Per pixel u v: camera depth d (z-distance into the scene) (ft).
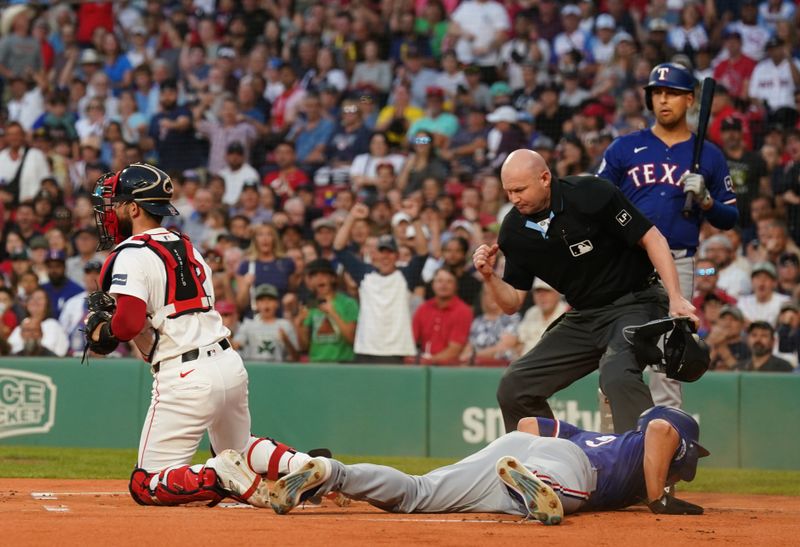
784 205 140.05
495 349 126.82
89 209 165.07
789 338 120.98
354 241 140.26
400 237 139.44
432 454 121.49
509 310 72.54
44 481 87.40
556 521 54.90
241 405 63.98
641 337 64.75
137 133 185.88
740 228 139.44
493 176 150.10
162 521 53.78
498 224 144.05
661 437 60.70
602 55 178.70
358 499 58.34
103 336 62.13
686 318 63.93
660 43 166.91
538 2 186.19
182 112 180.04
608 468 60.85
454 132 166.30
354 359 129.80
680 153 78.33
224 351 63.31
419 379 122.21
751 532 54.03
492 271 71.00
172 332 61.77
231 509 62.13
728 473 109.19
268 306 130.31
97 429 127.65
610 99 165.99
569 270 69.10
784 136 147.33
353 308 131.03
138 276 60.95
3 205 166.81
